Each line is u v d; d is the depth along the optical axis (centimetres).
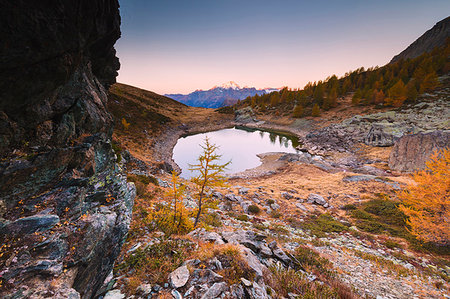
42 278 345
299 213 2066
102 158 664
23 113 356
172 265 615
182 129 8069
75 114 518
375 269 1058
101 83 796
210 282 529
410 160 3416
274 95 12275
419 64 9062
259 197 2495
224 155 5525
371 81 9944
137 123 5709
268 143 7094
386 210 1919
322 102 9869
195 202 1805
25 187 384
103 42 604
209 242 854
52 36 318
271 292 600
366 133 5744
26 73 312
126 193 862
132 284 526
